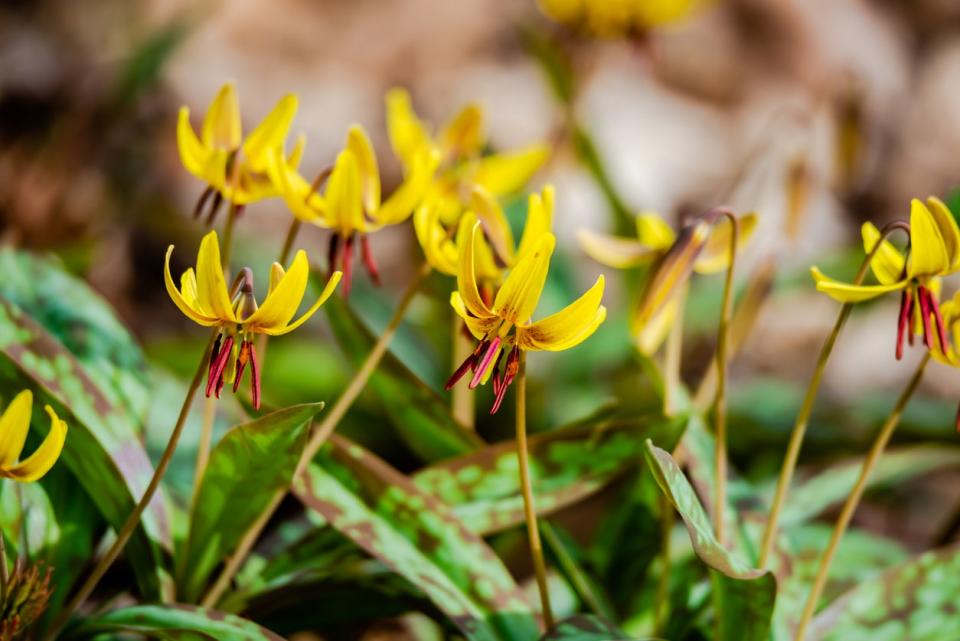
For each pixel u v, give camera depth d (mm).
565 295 1603
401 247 2072
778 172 1493
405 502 1016
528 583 1173
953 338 986
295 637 1179
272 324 934
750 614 973
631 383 1596
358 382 1016
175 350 1568
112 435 1015
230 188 993
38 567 1001
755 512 1041
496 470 1036
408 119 1070
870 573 1128
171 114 2369
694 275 1667
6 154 2121
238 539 1013
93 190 2041
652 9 1635
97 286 1957
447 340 1521
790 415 1552
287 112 986
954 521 1160
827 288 953
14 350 1002
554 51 1680
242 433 967
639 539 1079
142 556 1009
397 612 1034
